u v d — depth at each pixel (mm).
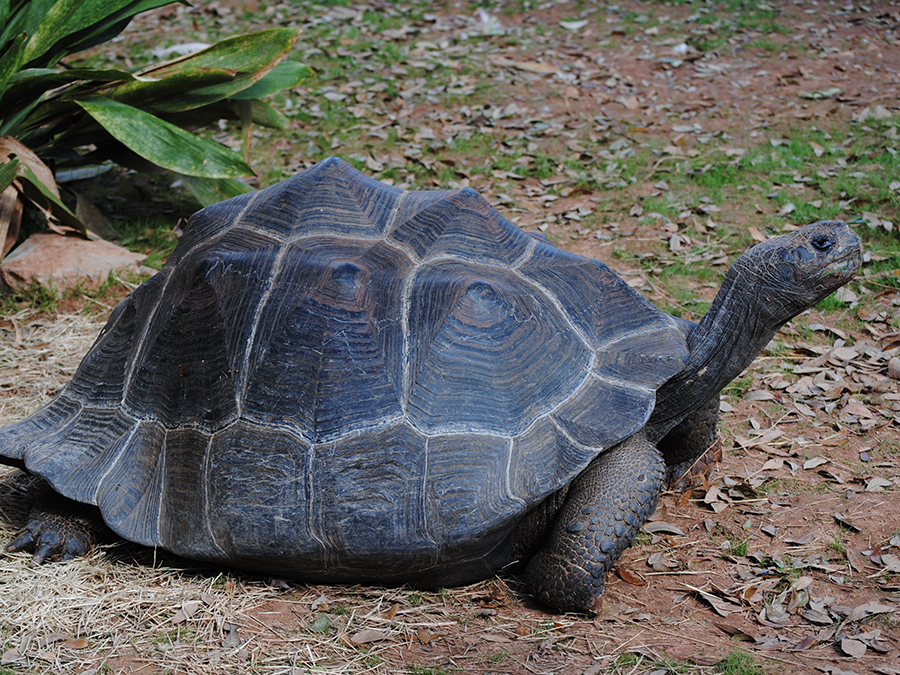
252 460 2668
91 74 5246
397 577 2746
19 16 5359
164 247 5691
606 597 2828
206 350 2852
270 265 2914
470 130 7250
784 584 2854
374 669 2467
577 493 2730
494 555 2777
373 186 3191
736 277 2945
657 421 3113
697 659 2496
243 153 5812
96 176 6871
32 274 5047
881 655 2496
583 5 10539
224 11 10219
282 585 2812
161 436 2848
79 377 3195
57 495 3066
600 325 2951
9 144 5164
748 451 3654
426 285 2824
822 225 2902
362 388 2676
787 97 7664
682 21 9891
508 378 2719
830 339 4391
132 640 2578
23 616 2650
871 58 8469
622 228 5656
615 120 7434
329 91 8125
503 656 2520
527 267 3029
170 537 2740
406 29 9641
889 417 3764
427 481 2586
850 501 3279
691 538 3137
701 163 6438
